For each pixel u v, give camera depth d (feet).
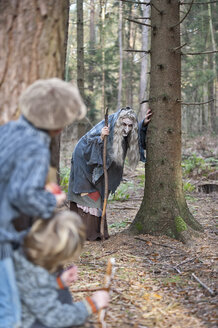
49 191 6.85
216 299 11.06
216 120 72.74
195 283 12.42
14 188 6.13
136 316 10.11
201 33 67.67
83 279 12.73
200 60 68.28
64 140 44.73
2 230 6.53
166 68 16.67
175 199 17.12
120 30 70.44
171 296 11.48
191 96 79.30
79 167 17.06
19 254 6.79
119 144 16.61
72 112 6.68
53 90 6.58
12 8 7.72
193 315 10.23
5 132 6.75
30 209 6.23
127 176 34.60
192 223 17.29
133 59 85.46
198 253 15.29
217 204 24.99
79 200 17.21
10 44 7.77
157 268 13.84
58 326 6.75
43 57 7.80
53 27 7.89
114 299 11.18
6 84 7.82
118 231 19.25
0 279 6.50
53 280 6.85
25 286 6.65
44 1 7.74
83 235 7.04
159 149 16.97
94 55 65.67
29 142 6.45
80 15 31.89
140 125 17.35
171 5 16.58
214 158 40.65
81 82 32.22
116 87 85.56
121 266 14.02
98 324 9.36
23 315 6.76
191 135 63.82
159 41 16.65
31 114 6.57
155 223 17.02
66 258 6.73
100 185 17.17
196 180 32.81
